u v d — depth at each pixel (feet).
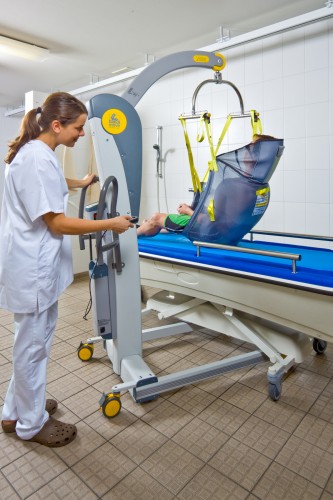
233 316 6.95
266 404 5.98
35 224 4.47
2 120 19.79
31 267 4.45
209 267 6.52
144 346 8.13
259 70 10.48
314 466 4.66
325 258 6.43
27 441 5.17
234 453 4.90
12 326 9.43
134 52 12.07
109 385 6.58
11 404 5.22
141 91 6.10
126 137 5.90
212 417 5.66
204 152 12.22
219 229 6.87
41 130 4.57
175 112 12.88
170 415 5.72
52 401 5.78
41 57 12.05
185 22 9.96
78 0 8.73
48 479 4.50
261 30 9.10
